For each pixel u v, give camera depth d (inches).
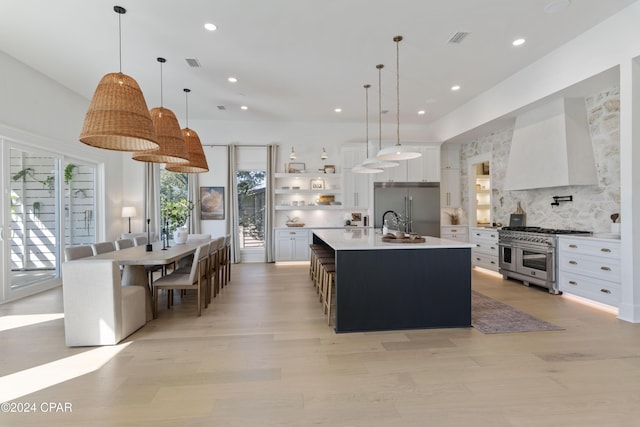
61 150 195.5
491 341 108.0
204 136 275.1
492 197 243.1
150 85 196.2
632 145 122.5
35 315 137.6
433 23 131.3
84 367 90.5
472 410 70.2
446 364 91.4
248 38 142.2
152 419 67.4
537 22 131.6
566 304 149.6
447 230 265.9
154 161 139.9
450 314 122.1
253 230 284.7
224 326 124.2
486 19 128.9
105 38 141.8
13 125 161.5
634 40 120.3
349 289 117.3
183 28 133.8
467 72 179.9
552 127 170.1
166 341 109.4
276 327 122.7
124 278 133.8
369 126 289.9
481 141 255.9
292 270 241.1
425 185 264.1
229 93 210.2
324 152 272.4
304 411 70.1
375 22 130.4
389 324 119.5
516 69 177.0
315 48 151.3
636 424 65.2
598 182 162.1
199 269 137.5
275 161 279.1
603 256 138.2
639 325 120.8
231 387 79.8
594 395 75.6
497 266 212.8
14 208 166.4
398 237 138.1
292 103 231.1
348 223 282.2
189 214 271.1
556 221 188.9
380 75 182.9
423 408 71.0
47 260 189.0
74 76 182.7
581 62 141.9
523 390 77.9
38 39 142.9
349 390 78.3
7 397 75.7
